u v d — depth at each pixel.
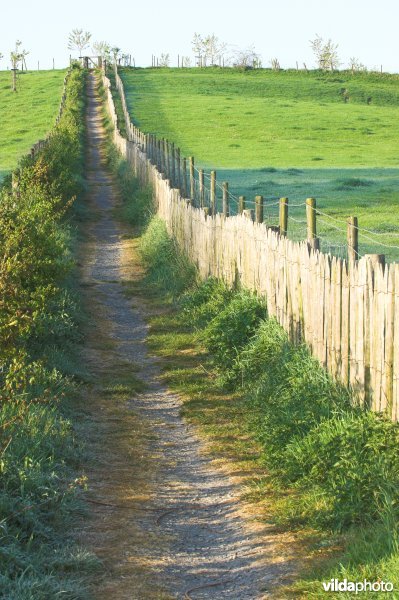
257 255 16.77
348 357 11.51
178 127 76.94
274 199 37.38
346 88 110.62
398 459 8.96
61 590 7.30
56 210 32.34
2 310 11.21
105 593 7.57
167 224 28.42
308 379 12.41
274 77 124.56
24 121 84.19
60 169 36.28
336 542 8.23
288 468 10.09
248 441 11.91
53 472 9.70
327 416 11.06
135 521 9.26
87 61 137.00
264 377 13.59
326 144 68.06
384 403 10.23
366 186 41.97
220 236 19.86
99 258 29.25
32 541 8.38
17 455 9.88
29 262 15.05
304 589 7.34
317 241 13.53
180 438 12.34
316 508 9.02
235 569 8.02
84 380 15.14
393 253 23.34
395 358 9.84
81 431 12.28
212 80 117.00
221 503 9.78
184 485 10.41
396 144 68.69
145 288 24.22
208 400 14.02
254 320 15.97
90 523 9.19
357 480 8.82
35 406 11.66
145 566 8.12
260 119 80.69
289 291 14.38
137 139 54.50
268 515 9.18
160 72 131.38
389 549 7.37
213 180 22.69
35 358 14.80
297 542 8.41
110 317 20.98
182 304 20.72
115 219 38.47
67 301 19.70
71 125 67.44
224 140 69.62
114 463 11.18
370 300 10.61
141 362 16.91
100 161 63.38
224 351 15.70
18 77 122.00
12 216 16.70
